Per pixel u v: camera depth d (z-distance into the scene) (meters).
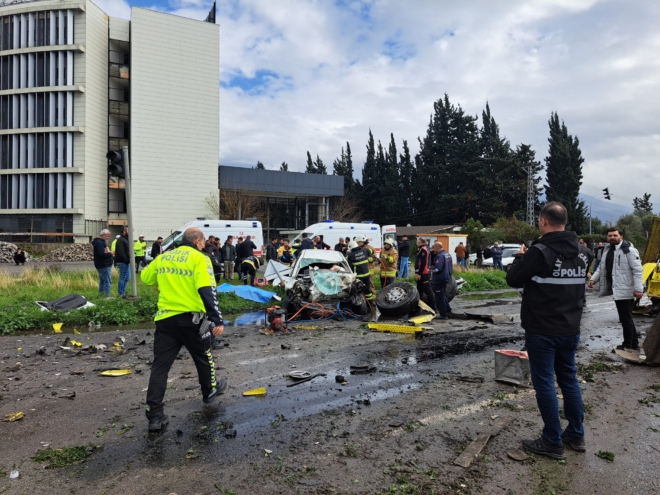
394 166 70.06
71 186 37.84
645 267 10.34
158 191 40.69
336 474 3.31
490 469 3.39
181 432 3.98
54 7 37.38
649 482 3.23
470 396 4.91
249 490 3.10
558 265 3.47
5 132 38.25
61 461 3.48
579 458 3.58
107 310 9.41
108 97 40.84
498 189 57.47
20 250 25.31
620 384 5.38
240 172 45.22
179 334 4.20
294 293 9.95
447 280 9.83
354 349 7.02
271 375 5.65
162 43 40.56
